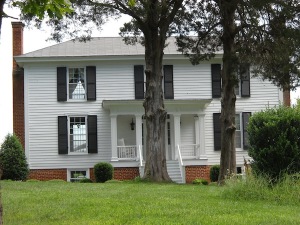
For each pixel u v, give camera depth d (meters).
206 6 22.08
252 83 30.31
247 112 30.14
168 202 10.30
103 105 28.55
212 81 30.16
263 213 8.90
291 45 20.06
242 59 21.17
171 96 29.83
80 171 29.42
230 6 19.88
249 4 19.42
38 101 29.53
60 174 29.25
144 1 19.80
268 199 10.88
